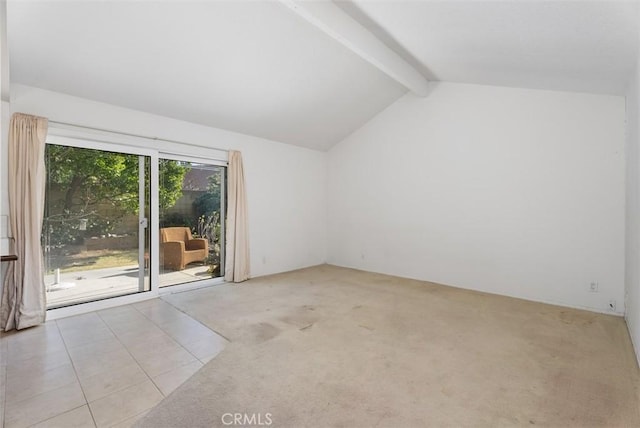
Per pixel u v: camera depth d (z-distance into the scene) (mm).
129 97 3510
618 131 3283
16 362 2297
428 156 4809
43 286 3023
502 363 2295
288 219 5660
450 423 1668
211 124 4461
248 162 5008
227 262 4711
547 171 3732
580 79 3119
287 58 3539
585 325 3018
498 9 2223
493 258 4176
